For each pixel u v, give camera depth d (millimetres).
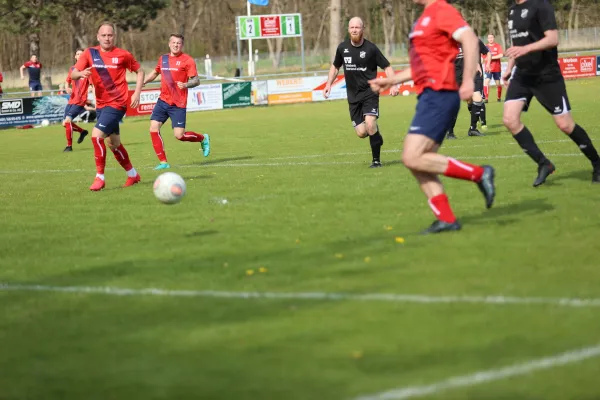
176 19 178250
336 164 27547
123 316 10742
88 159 35344
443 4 13766
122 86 23969
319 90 75250
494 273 11680
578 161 23734
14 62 171750
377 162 25984
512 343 8742
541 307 9945
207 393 7910
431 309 10133
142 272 13227
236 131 46844
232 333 9703
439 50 13742
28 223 18719
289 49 191750
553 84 18766
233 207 19406
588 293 10445
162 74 28781
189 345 9367
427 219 16312
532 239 13789
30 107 63000
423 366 8234
